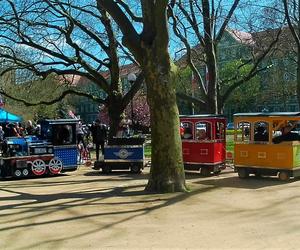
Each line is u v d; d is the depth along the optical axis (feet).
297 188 44.50
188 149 57.21
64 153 64.28
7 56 81.82
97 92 147.84
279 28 85.76
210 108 78.79
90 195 42.98
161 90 42.50
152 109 43.09
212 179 52.39
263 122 51.65
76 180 56.13
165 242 26.08
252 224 29.94
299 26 84.48
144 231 28.71
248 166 52.37
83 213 34.47
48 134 63.87
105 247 25.38
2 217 33.63
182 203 37.45
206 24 77.20
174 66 43.60
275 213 33.09
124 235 27.86
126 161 62.59
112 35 82.79
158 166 43.32
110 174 61.98
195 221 31.12
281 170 50.26
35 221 32.14
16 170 59.36
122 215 33.42
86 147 84.17
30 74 112.78
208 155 56.18
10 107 206.08
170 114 42.80
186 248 24.80
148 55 42.68
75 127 65.41
